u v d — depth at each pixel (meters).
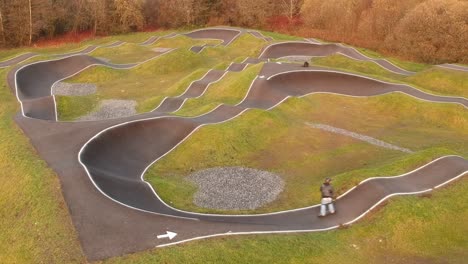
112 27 67.19
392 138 27.39
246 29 67.00
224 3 71.56
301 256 14.48
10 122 27.45
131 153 24.00
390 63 46.38
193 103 32.62
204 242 14.71
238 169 23.09
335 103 33.53
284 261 14.20
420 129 29.20
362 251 15.11
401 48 50.44
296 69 37.06
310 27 65.19
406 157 21.62
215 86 36.06
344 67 44.88
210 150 24.59
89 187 18.27
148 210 17.78
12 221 17.58
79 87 39.47
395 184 18.84
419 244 15.60
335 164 23.59
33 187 18.94
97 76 41.91
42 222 16.59
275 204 19.38
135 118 26.38
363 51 52.56
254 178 22.08
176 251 14.22
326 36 61.56
